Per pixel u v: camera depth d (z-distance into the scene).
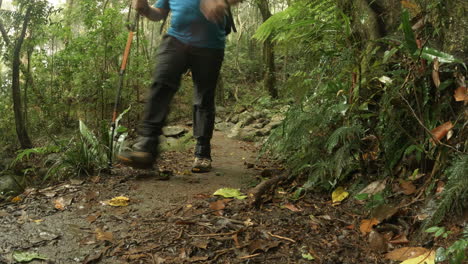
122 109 6.69
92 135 3.38
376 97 2.61
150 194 2.70
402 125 2.35
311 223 2.12
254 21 16.00
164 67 2.77
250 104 9.74
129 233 2.06
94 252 1.86
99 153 3.31
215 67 3.11
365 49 2.69
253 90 13.05
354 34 2.88
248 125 6.98
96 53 5.98
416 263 1.63
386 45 2.63
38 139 6.48
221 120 8.44
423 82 2.17
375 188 2.22
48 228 2.12
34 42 5.92
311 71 3.17
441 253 1.53
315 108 2.76
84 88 6.36
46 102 6.48
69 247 1.91
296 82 3.24
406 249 1.74
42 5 5.62
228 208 2.38
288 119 2.78
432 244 1.74
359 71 2.34
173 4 2.88
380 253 1.79
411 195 2.15
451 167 1.83
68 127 6.91
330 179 2.57
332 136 2.31
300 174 2.81
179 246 1.90
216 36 2.99
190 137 5.44
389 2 2.66
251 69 14.84
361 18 2.76
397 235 1.89
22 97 6.51
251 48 15.70
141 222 2.20
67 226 2.15
